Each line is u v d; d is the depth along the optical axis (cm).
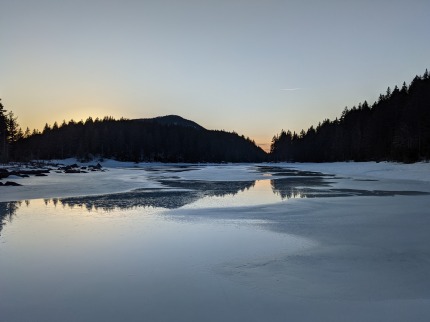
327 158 11750
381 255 943
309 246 1045
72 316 598
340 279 763
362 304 634
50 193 2548
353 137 9812
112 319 587
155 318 589
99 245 1064
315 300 653
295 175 5256
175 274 805
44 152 11862
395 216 1540
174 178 4506
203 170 7519
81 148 11538
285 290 704
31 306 639
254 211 1706
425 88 7119
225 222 1426
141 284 744
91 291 707
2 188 2898
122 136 13550
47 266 868
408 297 662
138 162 12800
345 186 3155
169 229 1291
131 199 2212
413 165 5191
